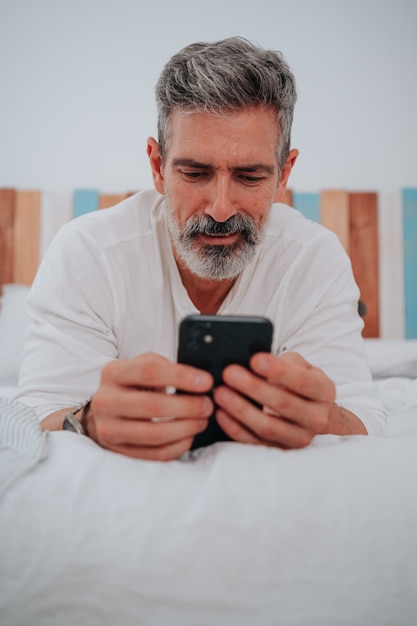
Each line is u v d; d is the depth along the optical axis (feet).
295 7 7.09
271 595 1.21
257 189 2.49
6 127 7.14
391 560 1.27
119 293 2.95
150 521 1.26
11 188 6.86
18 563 1.24
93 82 7.18
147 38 7.16
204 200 2.46
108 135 7.20
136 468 1.44
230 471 1.40
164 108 2.56
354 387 2.63
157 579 1.20
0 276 6.82
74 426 1.89
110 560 1.22
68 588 1.21
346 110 7.14
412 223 6.91
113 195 6.98
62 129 7.18
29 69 7.14
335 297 2.98
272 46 7.12
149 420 1.63
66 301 2.79
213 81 2.32
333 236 3.26
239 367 1.63
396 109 7.14
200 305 3.19
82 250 2.93
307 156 7.18
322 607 1.21
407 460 1.51
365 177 7.18
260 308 3.11
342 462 1.47
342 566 1.25
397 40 7.09
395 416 3.38
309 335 2.89
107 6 7.14
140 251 3.03
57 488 1.35
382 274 6.97
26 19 7.11
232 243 2.57
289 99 2.57
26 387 2.58
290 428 1.65
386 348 5.38
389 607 1.22
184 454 1.73
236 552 1.24
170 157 2.51
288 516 1.30
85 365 2.60
